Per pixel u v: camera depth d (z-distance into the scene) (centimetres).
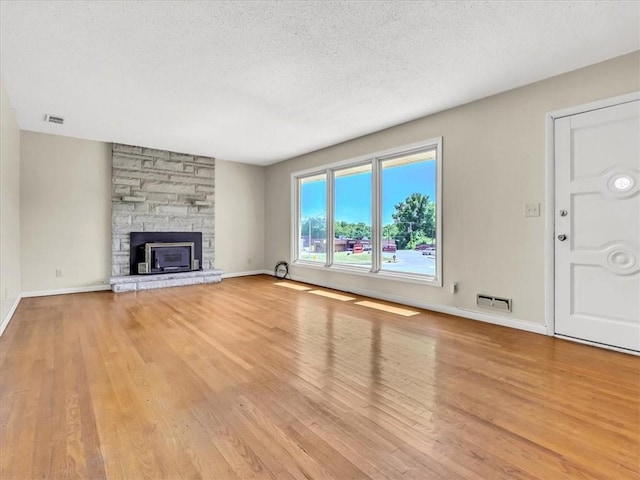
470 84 314
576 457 141
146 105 369
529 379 216
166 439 154
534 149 310
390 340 293
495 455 143
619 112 262
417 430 161
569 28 226
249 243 700
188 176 612
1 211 321
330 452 145
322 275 565
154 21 222
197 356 255
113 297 474
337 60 271
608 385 207
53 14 214
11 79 307
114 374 222
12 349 268
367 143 479
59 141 493
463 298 368
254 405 184
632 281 259
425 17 216
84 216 516
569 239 290
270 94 338
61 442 151
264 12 212
